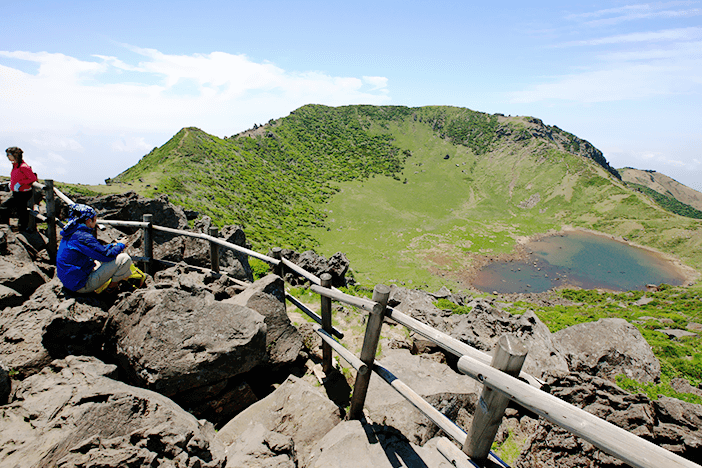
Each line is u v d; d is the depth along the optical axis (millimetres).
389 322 10570
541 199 171625
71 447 3494
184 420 4211
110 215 17562
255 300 6352
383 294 4453
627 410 6449
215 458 3969
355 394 5156
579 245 117875
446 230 125250
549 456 5664
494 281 83375
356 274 79375
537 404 2756
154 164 146000
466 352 3529
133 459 3432
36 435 3562
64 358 4855
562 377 7387
